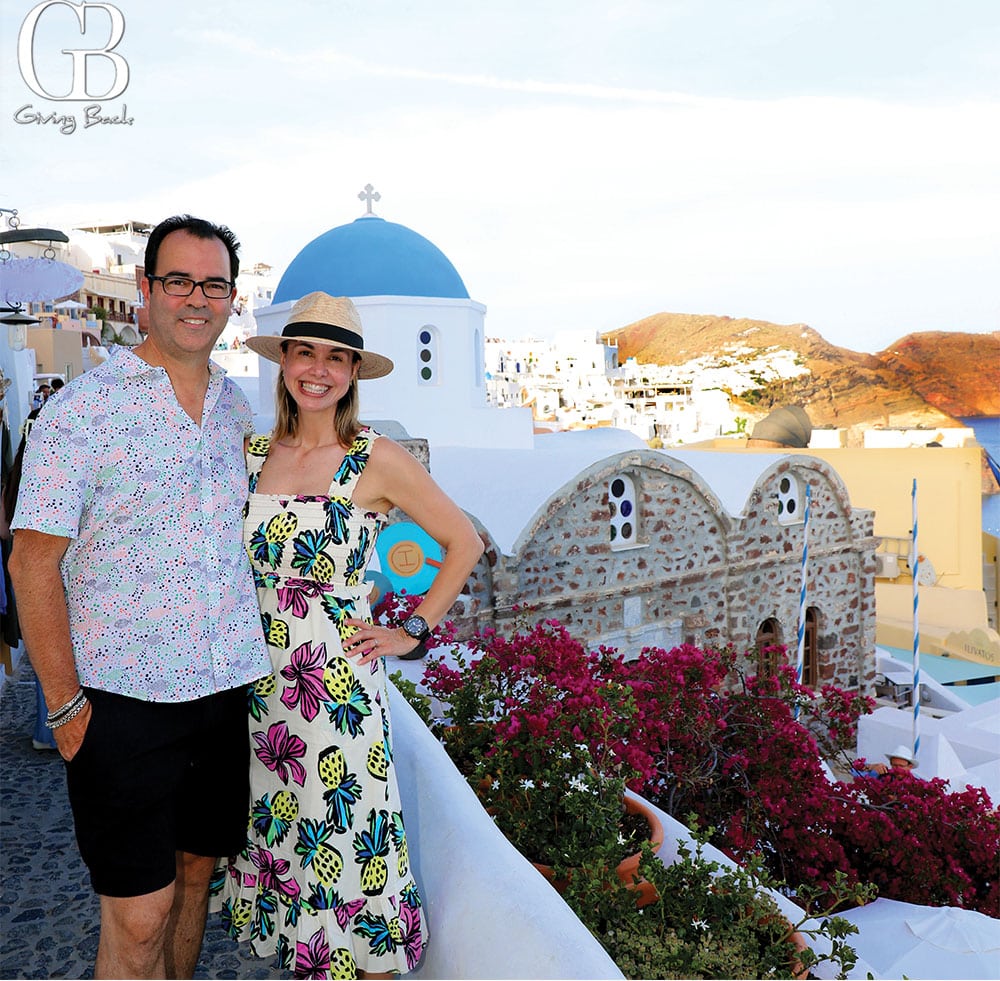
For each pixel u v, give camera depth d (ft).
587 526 47.91
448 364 66.95
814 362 428.56
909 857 25.53
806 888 13.01
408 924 8.45
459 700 16.38
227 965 10.21
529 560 45.32
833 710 34.19
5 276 21.39
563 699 15.85
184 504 7.41
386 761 8.46
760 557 57.11
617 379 388.37
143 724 7.34
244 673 7.86
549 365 383.65
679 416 299.79
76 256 173.06
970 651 88.84
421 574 35.47
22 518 6.68
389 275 65.92
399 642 8.43
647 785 23.03
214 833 8.46
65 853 12.69
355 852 8.22
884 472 114.93
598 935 10.79
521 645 18.15
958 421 382.01
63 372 92.94
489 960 7.57
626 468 48.88
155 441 7.24
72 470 6.84
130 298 179.52
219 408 7.97
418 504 8.57
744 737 25.90
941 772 44.21
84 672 7.25
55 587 6.88
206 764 8.27
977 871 26.14
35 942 10.55
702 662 24.29
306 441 8.61
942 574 111.75
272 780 8.48
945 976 17.20
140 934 7.61
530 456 51.80
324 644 8.21
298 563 8.18
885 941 18.60
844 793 26.71
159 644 7.33
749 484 56.85
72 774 7.39
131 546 7.23
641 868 11.69
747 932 11.38
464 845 9.04
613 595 49.03
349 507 8.31
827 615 62.75
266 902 8.66
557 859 12.13
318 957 8.23
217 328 7.63
